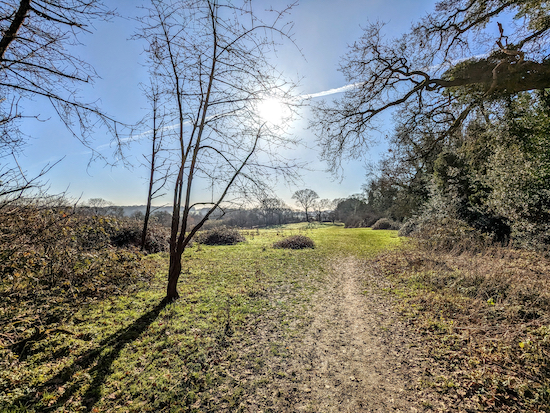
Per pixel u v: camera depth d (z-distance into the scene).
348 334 4.73
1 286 4.89
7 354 3.41
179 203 6.10
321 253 13.72
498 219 11.41
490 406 2.81
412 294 6.47
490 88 6.36
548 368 3.25
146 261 9.15
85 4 2.71
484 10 6.98
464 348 3.94
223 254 13.10
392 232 26.62
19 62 2.72
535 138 9.63
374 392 3.20
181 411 2.81
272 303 6.20
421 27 7.81
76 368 3.40
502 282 5.81
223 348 4.12
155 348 4.01
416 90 7.93
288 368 3.70
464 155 13.45
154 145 7.39
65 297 5.56
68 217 5.91
